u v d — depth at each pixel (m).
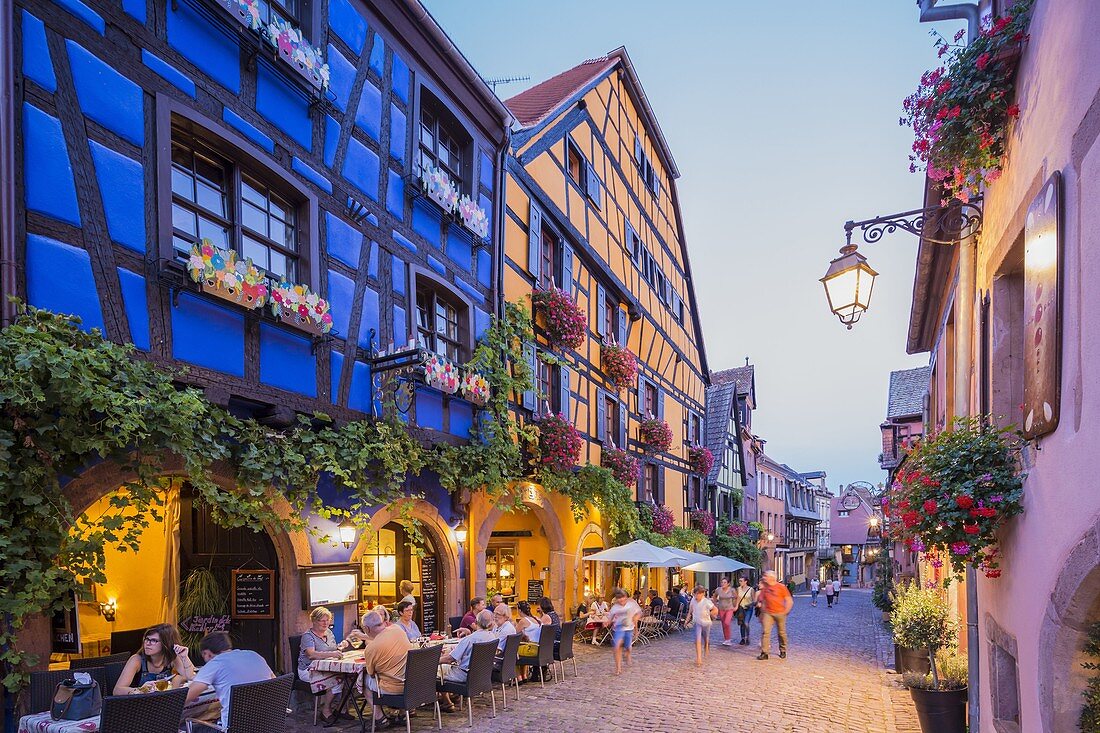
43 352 4.19
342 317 7.57
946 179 4.88
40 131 4.64
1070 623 3.00
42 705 4.46
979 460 4.23
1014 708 4.57
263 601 7.34
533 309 12.39
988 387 5.00
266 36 6.45
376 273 8.20
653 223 19.83
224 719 4.63
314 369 7.11
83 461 4.75
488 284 10.84
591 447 14.41
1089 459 2.68
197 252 5.50
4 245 4.34
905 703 8.07
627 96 17.98
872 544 36.75
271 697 4.68
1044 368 3.25
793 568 42.00
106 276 5.01
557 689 8.57
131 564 7.79
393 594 10.34
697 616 10.80
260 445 6.30
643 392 18.11
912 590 8.67
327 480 7.59
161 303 5.42
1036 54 3.56
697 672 9.99
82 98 4.94
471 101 10.39
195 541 7.88
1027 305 3.61
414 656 6.20
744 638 13.61
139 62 5.40
